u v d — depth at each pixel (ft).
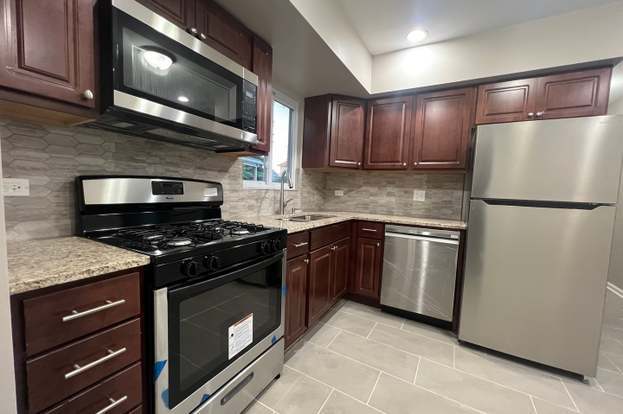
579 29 6.18
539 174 5.57
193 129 4.15
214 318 3.74
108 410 2.72
